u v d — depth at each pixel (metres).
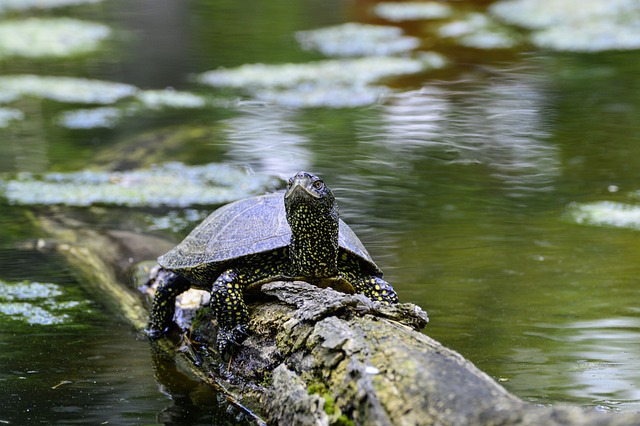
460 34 24.14
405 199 11.55
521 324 7.30
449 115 16.28
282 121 16.12
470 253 9.37
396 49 22.55
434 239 9.88
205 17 27.41
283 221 6.38
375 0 29.33
